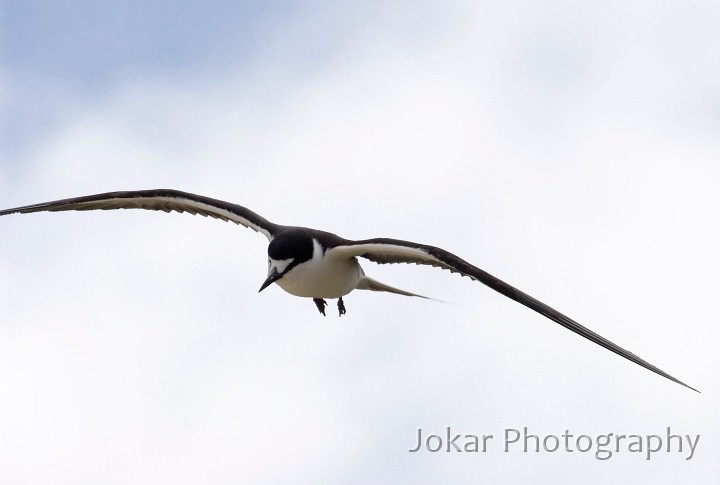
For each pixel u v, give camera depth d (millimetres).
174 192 16453
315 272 15812
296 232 15883
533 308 13641
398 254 15086
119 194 16438
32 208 16625
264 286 15617
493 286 13906
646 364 13117
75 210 16625
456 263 14297
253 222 16328
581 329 13484
